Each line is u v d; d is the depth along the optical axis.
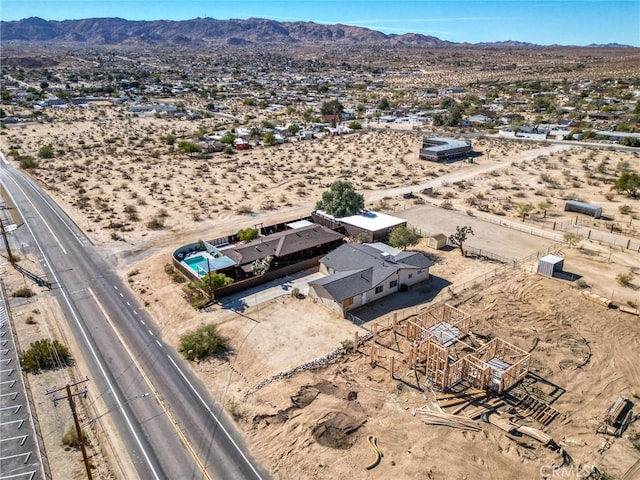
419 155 127.94
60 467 32.53
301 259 65.12
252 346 46.03
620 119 172.12
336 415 36.72
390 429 35.31
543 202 88.38
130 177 109.94
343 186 79.19
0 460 33.22
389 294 55.47
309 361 43.28
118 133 167.62
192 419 36.91
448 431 35.00
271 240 65.69
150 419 37.00
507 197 93.19
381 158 129.62
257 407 37.94
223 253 64.12
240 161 127.50
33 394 39.91
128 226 79.81
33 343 45.84
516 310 51.75
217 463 32.78
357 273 54.75
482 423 35.78
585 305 51.78
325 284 52.44
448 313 49.66
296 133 165.38
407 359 43.50
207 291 55.28
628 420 35.84
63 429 36.12
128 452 33.88
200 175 112.44
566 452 33.03
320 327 49.00
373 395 39.00
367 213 78.69
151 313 52.75
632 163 115.25
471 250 67.88
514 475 31.25
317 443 34.12
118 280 60.81
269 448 33.97
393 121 191.75
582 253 65.56
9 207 90.50
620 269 60.19
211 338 45.47
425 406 37.62
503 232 74.56
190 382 41.25
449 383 39.97
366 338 46.75
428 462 32.31
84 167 119.81
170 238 74.56
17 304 54.78
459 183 103.06
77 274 62.59
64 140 155.50
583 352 44.19
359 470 31.83
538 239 71.31
